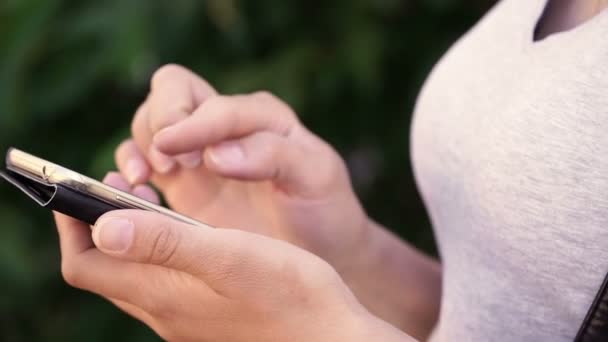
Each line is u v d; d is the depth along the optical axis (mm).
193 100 614
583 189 479
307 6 1169
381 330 482
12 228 1148
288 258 482
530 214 495
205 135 586
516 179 500
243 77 1086
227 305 493
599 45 482
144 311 534
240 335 503
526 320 513
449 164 558
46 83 1136
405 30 1192
